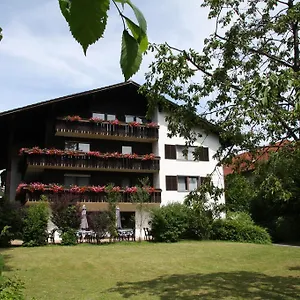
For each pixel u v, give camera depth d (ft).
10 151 84.89
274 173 26.08
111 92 88.07
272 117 23.81
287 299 28.66
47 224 65.21
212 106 29.35
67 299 28.63
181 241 74.08
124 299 28.66
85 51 3.10
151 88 28.94
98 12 3.04
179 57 27.43
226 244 68.33
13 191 88.02
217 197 29.58
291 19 26.55
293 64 28.22
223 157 29.45
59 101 81.97
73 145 85.20
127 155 84.53
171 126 30.25
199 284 34.35
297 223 83.20
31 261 46.11
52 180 81.25
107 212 70.23
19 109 79.20
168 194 87.15
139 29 3.24
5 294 15.30
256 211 93.04
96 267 43.09
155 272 40.68
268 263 47.16
